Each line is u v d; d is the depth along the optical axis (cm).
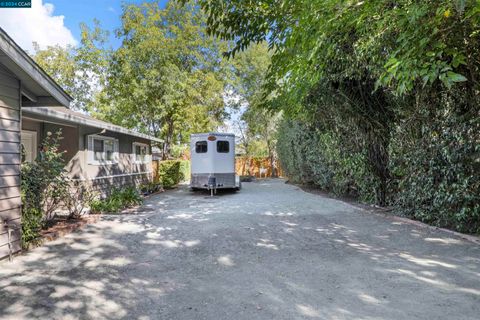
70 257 411
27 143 711
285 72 411
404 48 303
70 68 1908
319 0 288
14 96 425
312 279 322
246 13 373
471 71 391
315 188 1261
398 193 666
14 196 420
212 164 1145
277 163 2209
